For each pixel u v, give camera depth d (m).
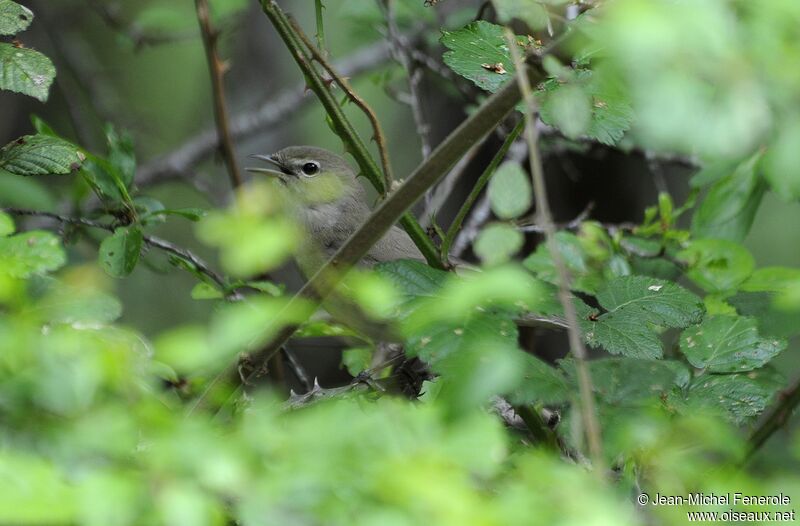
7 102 15.95
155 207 8.90
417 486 3.96
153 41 13.73
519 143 12.50
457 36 7.05
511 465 5.26
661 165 14.41
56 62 16.33
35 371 4.41
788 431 6.80
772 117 4.27
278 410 5.79
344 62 16.08
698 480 5.50
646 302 6.51
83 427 4.27
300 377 10.21
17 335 4.62
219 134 11.42
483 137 5.73
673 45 3.98
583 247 9.30
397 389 8.18
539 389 5.33
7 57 7.08
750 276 8.75
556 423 7.07
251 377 6.30
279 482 4.08
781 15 4.21
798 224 16.56
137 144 16.28
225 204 15.48
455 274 6.12
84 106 16.77
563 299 4.89
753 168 8.95
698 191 10.00
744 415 6.40
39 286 5.55
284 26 7.41
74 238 9.17
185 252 9.26
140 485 4.01
